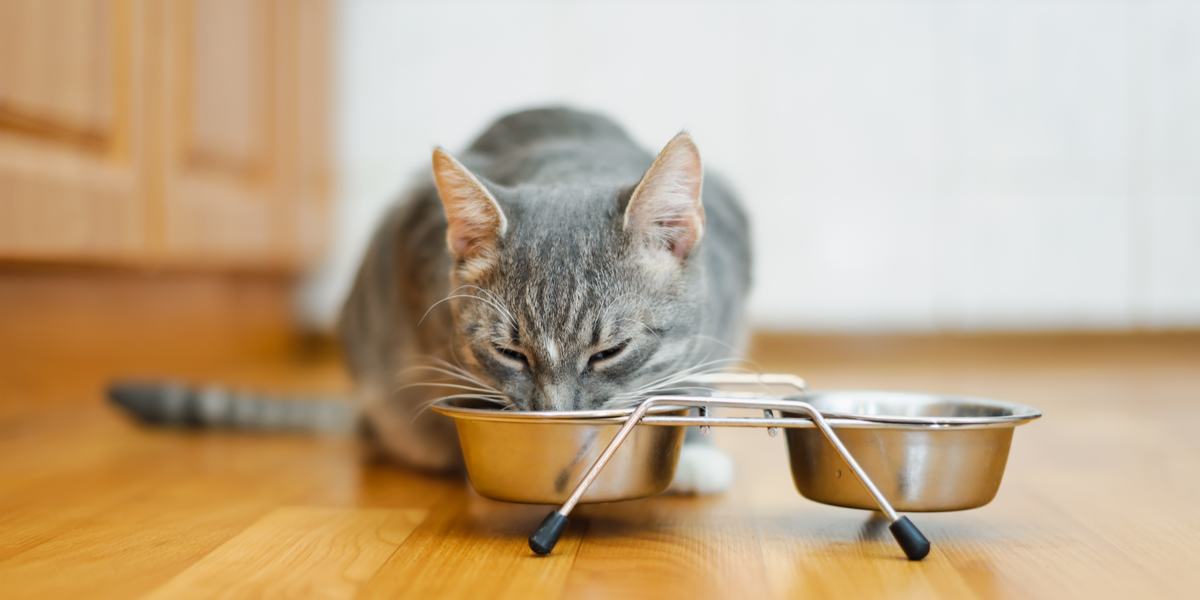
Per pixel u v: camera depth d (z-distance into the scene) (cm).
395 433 101
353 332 108
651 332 83
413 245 94
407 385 97
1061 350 186
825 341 188
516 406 82
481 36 188
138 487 91
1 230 100
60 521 80
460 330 85
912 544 70
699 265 86
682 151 81
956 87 184
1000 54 183
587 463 73
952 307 187
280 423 115
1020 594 65
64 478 94
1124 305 185
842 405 81
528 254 82
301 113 176
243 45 154
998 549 73
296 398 117
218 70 145
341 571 69
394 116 190
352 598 65
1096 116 183
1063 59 183
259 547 73
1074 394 139
